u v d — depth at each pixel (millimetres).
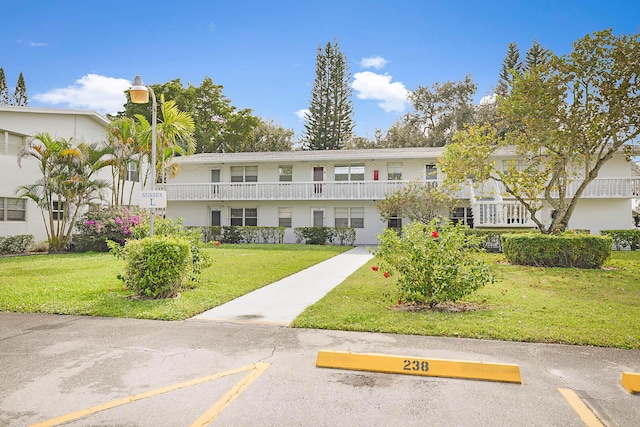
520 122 14195
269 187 24953
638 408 3549
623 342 5172
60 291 8648
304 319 6316
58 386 4004
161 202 9078
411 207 20875
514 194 14906
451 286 6832
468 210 23141
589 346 5125
